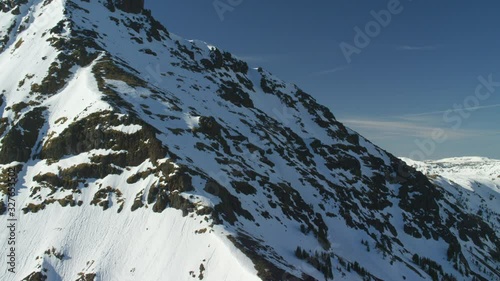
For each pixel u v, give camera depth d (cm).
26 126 11838
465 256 18738
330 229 13238
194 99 17125
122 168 9994
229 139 14450
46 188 10062
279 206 11562
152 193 9069
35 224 9238
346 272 9769
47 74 14188
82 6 19862
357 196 17600
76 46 15662
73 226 8950
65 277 8000
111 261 8006
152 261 7738
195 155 11081
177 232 8100
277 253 8188
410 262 13950
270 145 16962
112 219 8931
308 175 16375
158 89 14962
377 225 15800
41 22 18338
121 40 19200
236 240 7525
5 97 13638
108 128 10650
